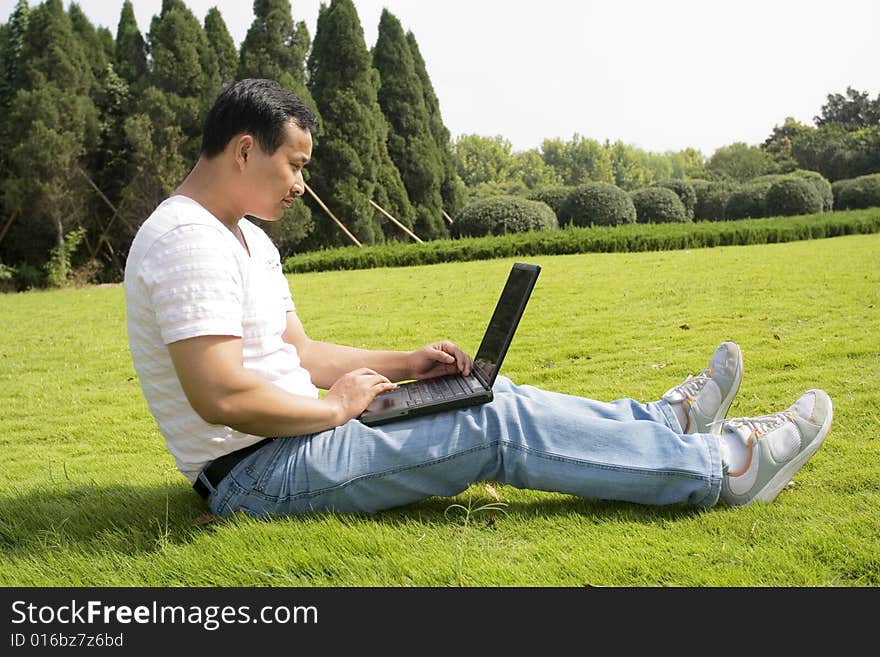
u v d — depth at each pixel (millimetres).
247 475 2225
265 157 2105
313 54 17797
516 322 2391
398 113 19281
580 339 5613
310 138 2172
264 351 2182
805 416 2338
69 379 5480
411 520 2295
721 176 41562
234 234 2229
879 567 1997
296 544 2105
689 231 12594
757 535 2164
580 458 2189
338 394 2260
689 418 2629
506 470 2207
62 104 15242
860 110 41344
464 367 2545
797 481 2621
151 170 15766
